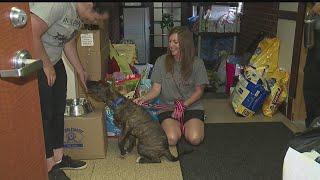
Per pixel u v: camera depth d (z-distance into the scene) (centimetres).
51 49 183
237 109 315
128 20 432
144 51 446
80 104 232
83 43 260
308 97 249
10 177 85
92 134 227
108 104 235
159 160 228
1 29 78
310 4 262
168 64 256
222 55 430
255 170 217
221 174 212
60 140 209
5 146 82
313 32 234
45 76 171
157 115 265
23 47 89
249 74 316
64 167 218
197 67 258
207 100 366
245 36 433
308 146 130
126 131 230
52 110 192
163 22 485
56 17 165
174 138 247
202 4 446
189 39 247
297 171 115
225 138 266
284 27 318
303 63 287
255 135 273
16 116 87
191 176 210
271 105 313
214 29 445
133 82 275
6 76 79
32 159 97
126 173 214
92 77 266
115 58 308
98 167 222
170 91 264
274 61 327
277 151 244
